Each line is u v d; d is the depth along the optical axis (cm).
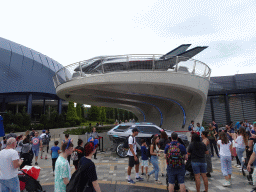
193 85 1153
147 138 960
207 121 2202
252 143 536
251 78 2439
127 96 1641
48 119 3073
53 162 682
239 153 616
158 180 546
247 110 2094
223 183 534
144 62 1090
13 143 380
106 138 1334
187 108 1538
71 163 850
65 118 3822
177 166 391
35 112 5553
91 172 278
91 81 1122
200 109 1416
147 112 2173
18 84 3934
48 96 4647
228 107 2094
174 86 1127
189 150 455
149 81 1064
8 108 5072
